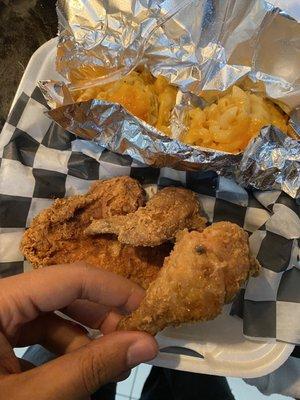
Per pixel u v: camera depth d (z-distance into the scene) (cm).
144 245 20
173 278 17
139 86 22
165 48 21
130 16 21
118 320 19
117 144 21
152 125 22
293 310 19
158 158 20
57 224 21
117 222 20
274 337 19
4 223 22
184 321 17
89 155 22
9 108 25
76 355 15
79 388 15
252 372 19
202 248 17
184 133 21
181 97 22
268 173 20
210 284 17
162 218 20
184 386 28
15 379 15
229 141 21
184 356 20
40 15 25
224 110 21
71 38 21
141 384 29
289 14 21
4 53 25
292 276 20
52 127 22
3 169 22
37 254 21
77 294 17
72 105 20
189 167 21
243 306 20
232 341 20
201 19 20
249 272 18
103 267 21
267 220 20
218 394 28
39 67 23
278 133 19
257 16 20
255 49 21
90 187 22
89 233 21
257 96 21
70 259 21
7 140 22
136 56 21
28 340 19
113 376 15
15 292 17
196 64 21
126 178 21
